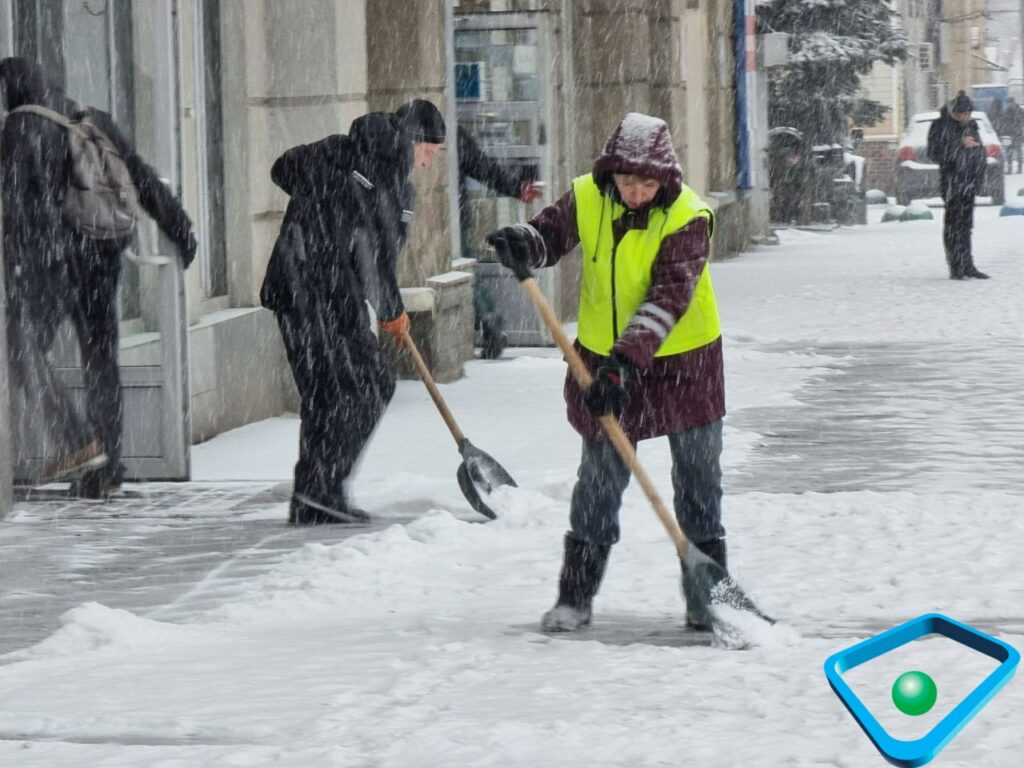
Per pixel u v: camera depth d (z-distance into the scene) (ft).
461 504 65.77
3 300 67.05
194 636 45.88
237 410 89.61
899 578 49.85
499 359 116.26
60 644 44.83
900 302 149.38
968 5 611.06
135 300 74.64
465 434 84.53
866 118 293.43
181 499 69.82
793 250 226.79
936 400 93.30
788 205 276.41
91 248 69.10
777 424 85.66
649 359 41.39
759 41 236.63
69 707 37.01
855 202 280.72
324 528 62.90
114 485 70.64
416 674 39.09
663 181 41.63
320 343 63.52
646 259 42.45
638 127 41.86
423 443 82.02
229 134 91.86
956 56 584.40
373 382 63.87
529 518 61.05
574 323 132.87
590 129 148.56
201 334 84.69
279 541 60.44
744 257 215.31
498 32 118.73
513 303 121.19
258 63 93.86
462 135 109.09
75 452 69.87
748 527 58.95
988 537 56.08
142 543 60.59
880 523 58.90
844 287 165.78
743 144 221.87
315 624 47.29
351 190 63.77
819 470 72.33
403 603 49.52
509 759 31.50
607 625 45.37
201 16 89.20
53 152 68.13
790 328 131.85
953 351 115.44
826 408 90.99
